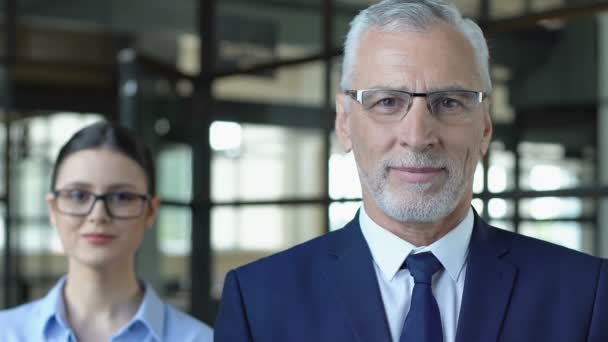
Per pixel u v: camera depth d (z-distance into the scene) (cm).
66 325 224
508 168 511
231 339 190
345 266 190
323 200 601
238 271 198
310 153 615
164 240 674
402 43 175
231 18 682
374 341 179
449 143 173
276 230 636
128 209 227
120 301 229
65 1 711
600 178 522
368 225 191
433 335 175
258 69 661
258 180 652
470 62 176
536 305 180
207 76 695
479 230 190
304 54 627
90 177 224
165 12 704
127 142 231
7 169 729
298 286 191
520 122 514
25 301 743
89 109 721
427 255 183
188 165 695
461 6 524
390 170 175
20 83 720
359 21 185
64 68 716
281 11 645
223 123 679
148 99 661
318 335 184
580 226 509
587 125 523
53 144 737
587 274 182
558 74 519
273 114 647
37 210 748
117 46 710
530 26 512
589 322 178
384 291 185
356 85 181
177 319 236
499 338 177
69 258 229
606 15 507
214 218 686
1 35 703
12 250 733
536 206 510
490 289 181
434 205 174
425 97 172
